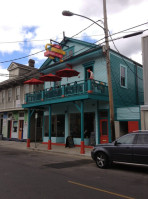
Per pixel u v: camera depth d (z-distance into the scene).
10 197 4.83
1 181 6.31
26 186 5.78
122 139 8.41
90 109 16.12
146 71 11.91
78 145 16.66
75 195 5.04
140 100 18.86
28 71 26.45
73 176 7.10
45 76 15.45
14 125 25.59
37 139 23.44
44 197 4.85
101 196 4.99
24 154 13.36
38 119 23.80
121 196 5.02
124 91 16.67
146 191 5.44
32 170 8.05
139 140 7.86
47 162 10.11
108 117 14.88
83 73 17.06
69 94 14.45
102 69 15.59
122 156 8.08
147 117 12.57
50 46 18.48
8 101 26.39
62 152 13.64
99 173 7.66
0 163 9.63
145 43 12.12
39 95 17.72
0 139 26.56
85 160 10.98
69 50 18.89
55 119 19.62
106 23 11.80
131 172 7.89
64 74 15.30
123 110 14.51
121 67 16.81
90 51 15.58
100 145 8.98
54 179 6.63
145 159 7.44
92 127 15.88
